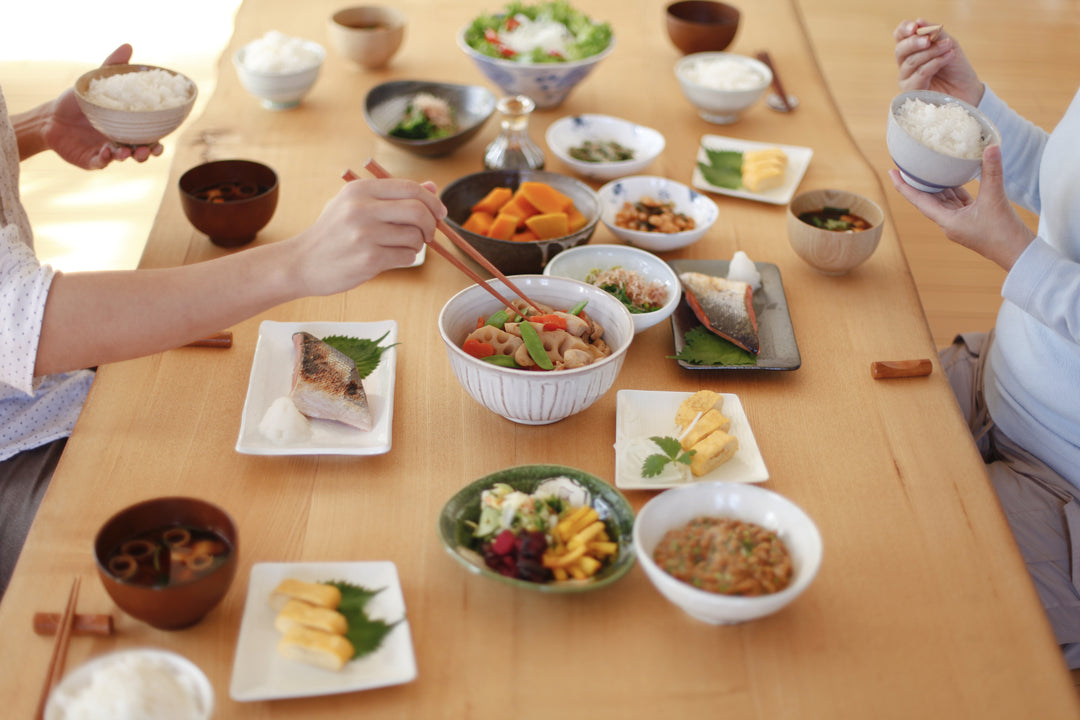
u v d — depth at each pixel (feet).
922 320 4.58
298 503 3.65
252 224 4.75
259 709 3.10
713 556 3.34
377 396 4.04
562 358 3.91
